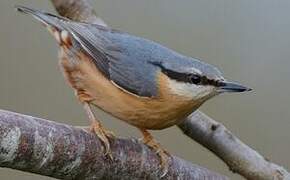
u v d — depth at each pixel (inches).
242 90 367.2
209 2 589.6
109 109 370.9
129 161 333.7
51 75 554.9
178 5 585.6
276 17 589.9
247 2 595.5
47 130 301.7
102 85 366.3
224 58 568.7
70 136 309.3
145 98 361.4
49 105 542.3
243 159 394.9
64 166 308.0
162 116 365.7
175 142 541.6
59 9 418.3
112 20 575.5
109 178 328.8
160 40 571.2
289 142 539.5
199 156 539.8
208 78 365.1
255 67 568.1
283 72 566.3
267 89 559.5
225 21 584.7
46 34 568.1
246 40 577.6
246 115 548.4
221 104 552.7
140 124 369.1
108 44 374.3
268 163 395.2
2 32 562.9
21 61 554.9
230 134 398.0
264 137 542.9
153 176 343.3
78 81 374.6
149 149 346.3
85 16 414.9
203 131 397.4
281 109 552.4
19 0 572.1
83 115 542.9
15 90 544.1
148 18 578.6
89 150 315.6
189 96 364.8
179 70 364.2
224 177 361.4
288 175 393.1
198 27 579.2
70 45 374.0
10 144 289.9
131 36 381.4
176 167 348.8
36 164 299.4
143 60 368.8
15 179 508.1
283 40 580.1
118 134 548.4
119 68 366.6
